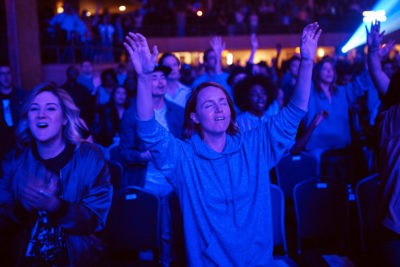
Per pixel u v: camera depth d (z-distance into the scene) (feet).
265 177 5.95
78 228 5.52
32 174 5.68
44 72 33.47
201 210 5.75
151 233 9.73
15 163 5.86
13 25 31.19
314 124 12.03
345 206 10.58
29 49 31.96
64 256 5.79
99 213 5.84
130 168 10.80
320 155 13.85
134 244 9.72
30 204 5.30
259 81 11.54
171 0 63.46
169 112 11.73
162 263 9.75
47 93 5.87
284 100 18.03
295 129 5.90
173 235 9.00
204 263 5.78
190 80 31.22
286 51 61.72
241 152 5.99
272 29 60.44
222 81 16.80
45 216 5.78
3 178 5.82
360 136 15.75
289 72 20.56
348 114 14.87
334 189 10.59
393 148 6.73
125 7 55.57
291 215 13.47
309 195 10.53
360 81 15.69
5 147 11.21
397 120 6.84
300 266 8.70
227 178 5.80
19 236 5.88
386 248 6.61
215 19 59.98
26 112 5.89
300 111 5.74
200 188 5.78
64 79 34.47
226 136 6.09
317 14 60.49
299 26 60.54
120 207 9.69
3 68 14.38
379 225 6.83
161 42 58.34
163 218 10.32
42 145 5.90
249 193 5.82
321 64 14.06
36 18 31.96
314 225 10.53
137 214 9.71
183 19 59.67
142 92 5.43
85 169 5.91
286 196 13.55
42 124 5.72
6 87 14.71
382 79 9.70
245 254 5.62
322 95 14.21
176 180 5.95
